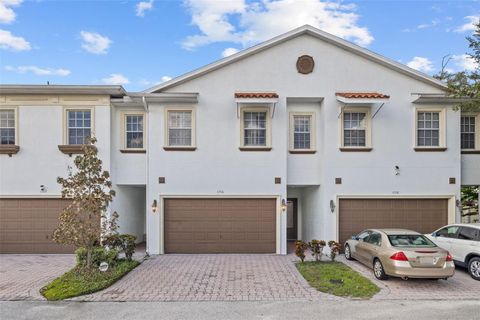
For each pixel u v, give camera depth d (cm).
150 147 1266
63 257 1191
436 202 1276
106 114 1260
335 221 1251
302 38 1272
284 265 1066
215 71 1272
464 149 1312
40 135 1255
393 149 1267
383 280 880
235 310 685
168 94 1233
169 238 1264
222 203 1272
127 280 891
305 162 1309
